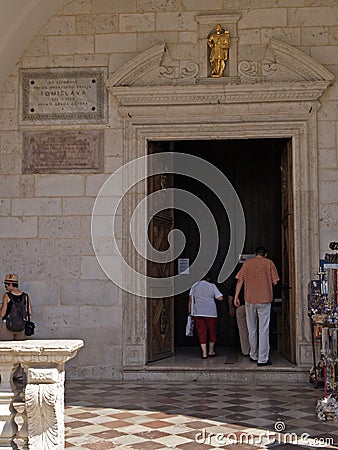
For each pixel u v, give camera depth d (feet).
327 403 23.75
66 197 33.73
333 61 32.86
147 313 33.45
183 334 43.98
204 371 32.14
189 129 33.35
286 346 35.14
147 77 33.53
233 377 31.96
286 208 34.83
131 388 29.94
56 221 33.73
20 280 33.68
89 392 28.94
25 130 34.14
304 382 31.40
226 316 43.83
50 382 16.51
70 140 33.91
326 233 32.50
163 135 33.45
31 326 31.12
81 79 34.01
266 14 33.32
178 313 44.21
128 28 33.94
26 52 34.37
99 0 34.14
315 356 31.30
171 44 33.65
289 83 32.35
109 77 33.81
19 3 31.32
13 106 34.24
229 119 33.14
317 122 32.76
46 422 16.39
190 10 33.71
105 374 32.81
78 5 34.24
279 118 32.94
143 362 32.71
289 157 33.71
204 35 33.53
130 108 33.40
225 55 33.32
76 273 33.45
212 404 25.91
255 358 34.27
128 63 33.19
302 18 33.17
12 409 16.74
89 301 33.30
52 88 34.14
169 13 33.78
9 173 34.09
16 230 33.86
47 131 34.01
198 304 36.24
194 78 33.32
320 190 32.65
